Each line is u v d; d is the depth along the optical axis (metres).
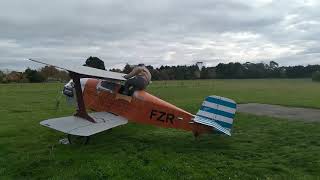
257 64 113.75
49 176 7.83
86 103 12.45
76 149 10.17
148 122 11.46
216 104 10.88
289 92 37.81
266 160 9.20
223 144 11.07
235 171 8.23
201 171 8.21
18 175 7.92
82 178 7.65
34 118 16.09
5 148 10.29
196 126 11.00
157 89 44.06
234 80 95.31
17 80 70.69
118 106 11.80
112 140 11.52
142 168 8.24
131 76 11.80
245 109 20.36
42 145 10.70
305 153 9.84
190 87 50.16
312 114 18.00
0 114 17.39
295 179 7.70
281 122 15.12
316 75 86.19
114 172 7.94
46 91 36.53
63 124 10.41
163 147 10.59
